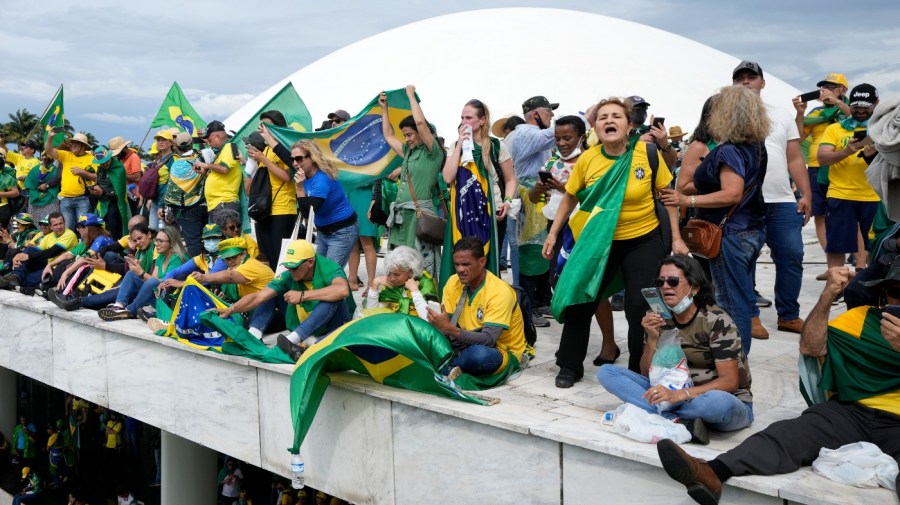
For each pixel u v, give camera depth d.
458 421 4.34
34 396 15.57
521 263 6.55
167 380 6.52
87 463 13.77
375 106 7.00
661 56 41.03
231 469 11.70
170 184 8.40
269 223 7.32
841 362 3.43
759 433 3.34
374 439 4.84
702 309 3.75
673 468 3.15
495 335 4.73
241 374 5.79
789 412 4.07
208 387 6.11
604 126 4.38
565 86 37.50
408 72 38.41
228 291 6.64
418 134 5.94
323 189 6.27
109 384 7.20
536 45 39.69
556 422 4.05
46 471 13.37
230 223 6.38
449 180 5.68
